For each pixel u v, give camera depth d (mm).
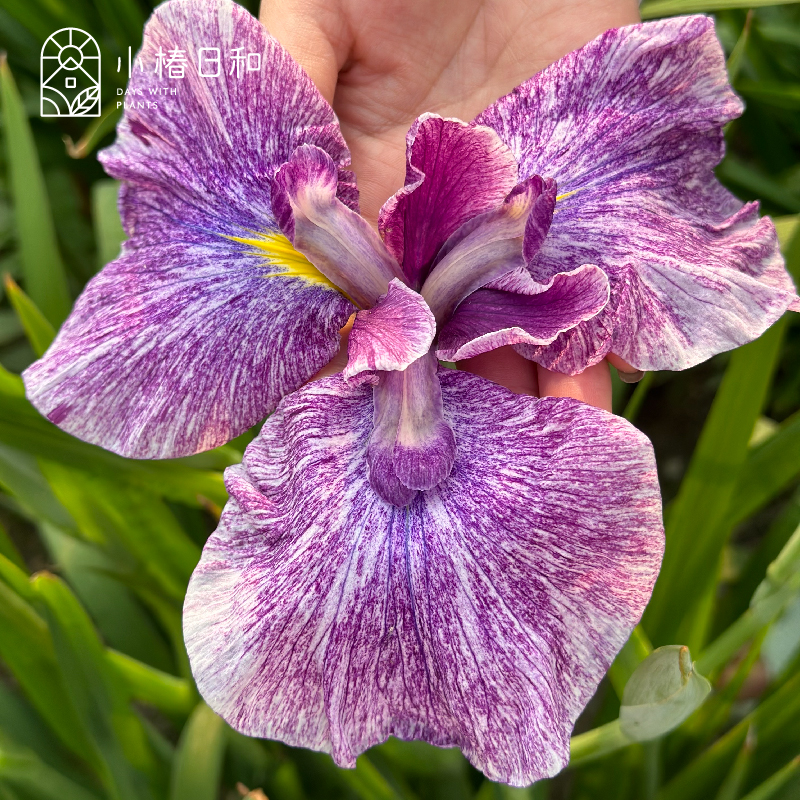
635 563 221
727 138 471
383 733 223
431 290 258
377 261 258
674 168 270
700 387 459
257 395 253
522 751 217
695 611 309
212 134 256
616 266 258
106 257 333
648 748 275
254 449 239
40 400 240
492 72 337
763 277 263
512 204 251
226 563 228
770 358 279
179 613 314
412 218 258
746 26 329
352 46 320
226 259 256
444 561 227
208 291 252
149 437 246
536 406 238
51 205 458
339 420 243
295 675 223
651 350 254
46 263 321
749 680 359
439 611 224
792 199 397
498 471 233
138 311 246
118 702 282
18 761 270
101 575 324
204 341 250
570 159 268
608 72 267
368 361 233
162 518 298
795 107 384
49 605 252
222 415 250
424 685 223
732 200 276
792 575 241
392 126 337
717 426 293
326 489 234
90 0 424
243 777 331
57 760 318
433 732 223
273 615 223
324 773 320
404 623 225
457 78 336
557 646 220
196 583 227
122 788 272
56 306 323
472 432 240
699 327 253
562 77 269
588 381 270
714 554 305
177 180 254
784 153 442
